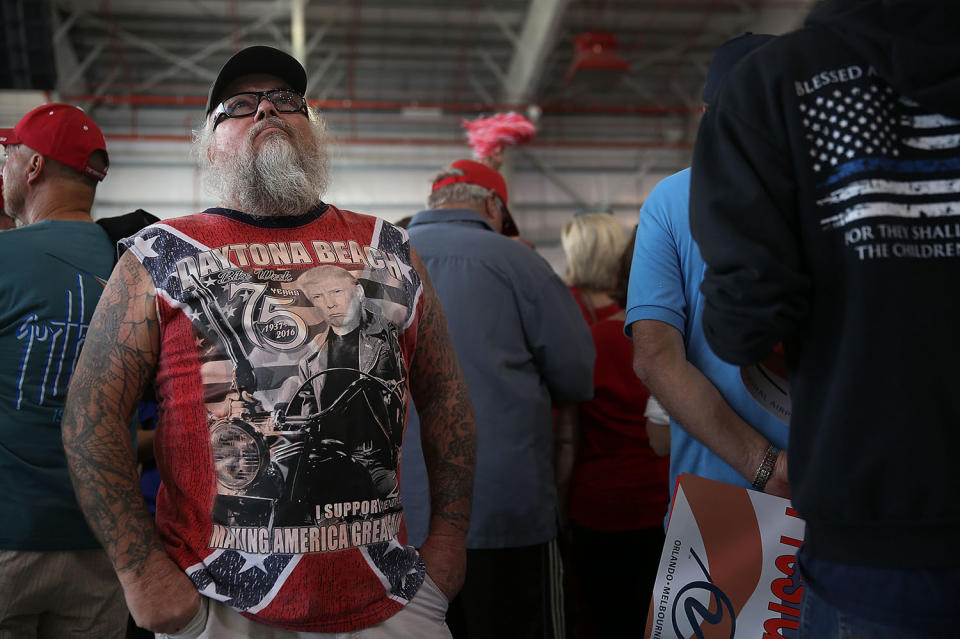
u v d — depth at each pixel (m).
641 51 11.44
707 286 0.92
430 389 1.38
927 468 0.79
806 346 0.89
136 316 1.17
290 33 10.53
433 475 1.36
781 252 0.87
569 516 2.25
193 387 1.15
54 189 1.76
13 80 4.90
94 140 1.80
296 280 1.19
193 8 9.99
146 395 1.59
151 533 1.14
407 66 11.30
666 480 2.16
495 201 2.25
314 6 10.01
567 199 12.09
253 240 1.22
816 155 0.88
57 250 1.65
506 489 1.82
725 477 1.30
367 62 11.16
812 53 0.91
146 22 10.22
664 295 1.33
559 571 1.90
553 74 11.70
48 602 1.58
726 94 0.96
